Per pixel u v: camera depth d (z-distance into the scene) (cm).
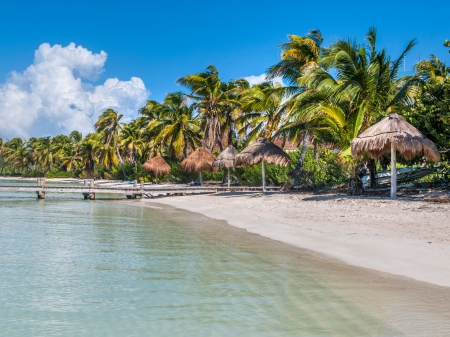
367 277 670
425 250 805
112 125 6844
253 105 2959
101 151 7181
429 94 1778
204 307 532
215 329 458
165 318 495
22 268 748
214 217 1627
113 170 7144
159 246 973
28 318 498
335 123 1916
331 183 2519
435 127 1738
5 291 606
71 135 9856
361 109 1781
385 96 1959
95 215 1738
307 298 563
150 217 1659
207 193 3089
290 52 2666
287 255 854
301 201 1830
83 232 1213
